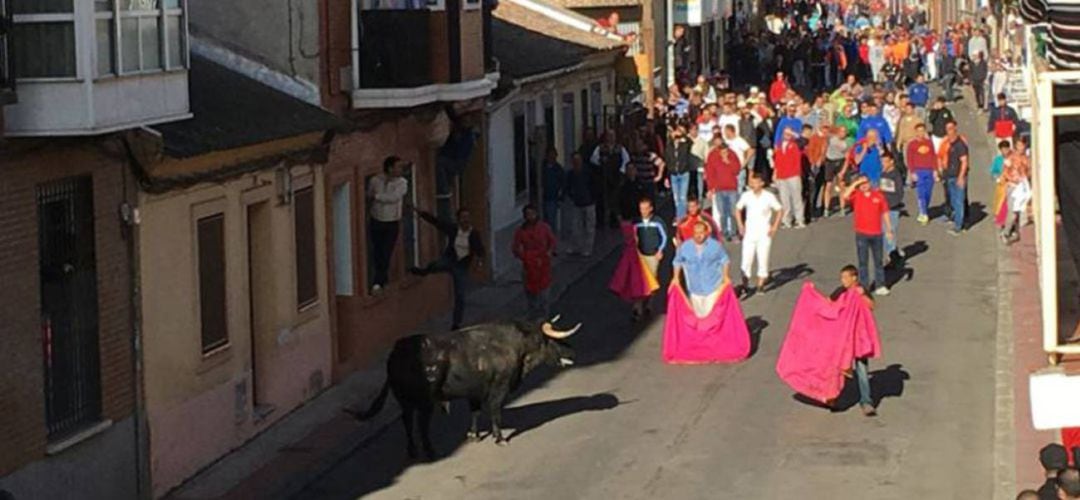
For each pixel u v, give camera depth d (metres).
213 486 19.19
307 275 23.19
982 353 24.34
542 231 26.75
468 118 30.41
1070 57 12.74
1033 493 12.39
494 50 34.22
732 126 36.62
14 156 16.20
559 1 48.47
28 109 16.27
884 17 109.31
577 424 21.09
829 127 37.38
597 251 34.44
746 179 36.41
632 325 27.08
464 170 30.83
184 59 18.27
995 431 20.27
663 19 53.53
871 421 20.88
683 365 24.22
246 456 20.41
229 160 20.31
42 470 16.70
